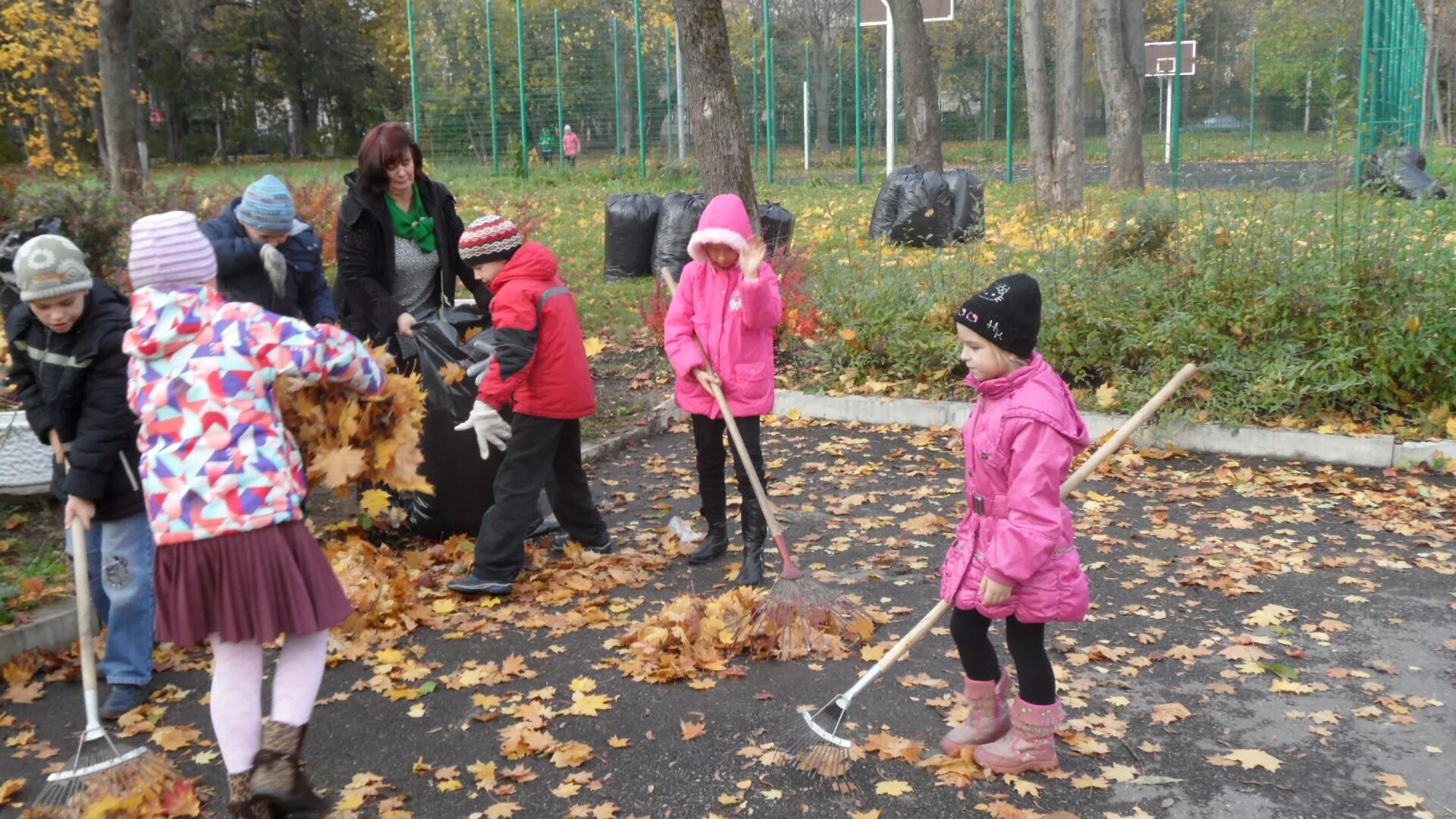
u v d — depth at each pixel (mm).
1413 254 7543
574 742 3881
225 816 3523
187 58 48719
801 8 43688
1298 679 4230
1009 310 3346
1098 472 6895
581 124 28141
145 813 3428
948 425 7973
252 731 3270
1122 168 20828
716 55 9914
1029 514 3279
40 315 3758
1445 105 35406
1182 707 4004
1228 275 7871
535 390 5102
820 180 26234
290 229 5094
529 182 25297
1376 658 4387
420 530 5895
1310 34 25609
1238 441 7113
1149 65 34844
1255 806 3416
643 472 7312
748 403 5215
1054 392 3379
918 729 3930
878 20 25297
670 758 3789
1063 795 3494
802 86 31547
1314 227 8078
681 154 28188
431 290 5953
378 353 4082
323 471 3869
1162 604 4961
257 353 3309
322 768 3799
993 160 33094
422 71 28031
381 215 5645
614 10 35281
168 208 11305
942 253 11070
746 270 4988
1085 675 4289
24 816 3461
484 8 27578
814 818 3428
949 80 35594
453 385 5594
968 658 3652
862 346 8852
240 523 3182
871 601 5113
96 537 4328
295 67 50594
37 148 21203
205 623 3201
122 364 3871
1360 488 6473
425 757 3859
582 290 12164
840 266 9961
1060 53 17156
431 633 4875
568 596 5195
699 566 5602
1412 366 7027
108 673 4199
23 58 21297
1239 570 5289
